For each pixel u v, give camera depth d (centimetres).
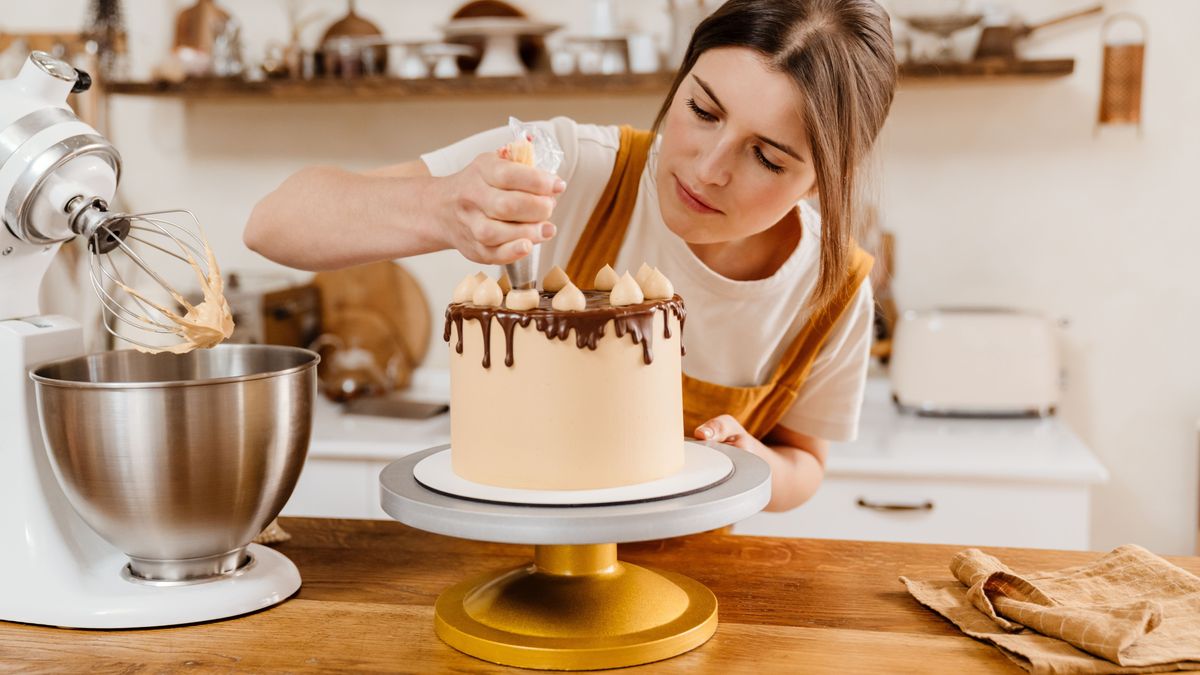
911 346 256
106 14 286
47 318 111
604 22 265
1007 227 269
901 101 269
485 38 264
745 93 106
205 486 99
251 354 115
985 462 220
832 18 110
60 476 100
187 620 101
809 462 148
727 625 100
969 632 97
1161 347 267
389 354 294
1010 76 248
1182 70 259
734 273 136
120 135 298
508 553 120
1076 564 116
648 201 131
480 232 90
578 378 94
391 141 289
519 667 91
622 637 93
